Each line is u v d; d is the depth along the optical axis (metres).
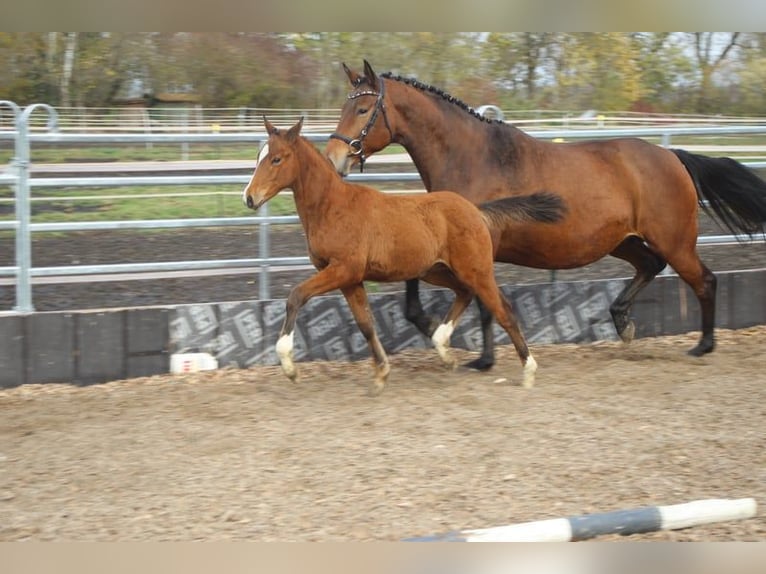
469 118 8.69
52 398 8.04
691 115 31.50
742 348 10.01
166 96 35.03
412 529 5.08
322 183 7.64
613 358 9.56
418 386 8.32
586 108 33.78
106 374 8.59
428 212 7.88
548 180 8.66
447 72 33.38
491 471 6.00
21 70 33.00
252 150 24.17
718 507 4.95
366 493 5.61
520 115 32.12
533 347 10.04
